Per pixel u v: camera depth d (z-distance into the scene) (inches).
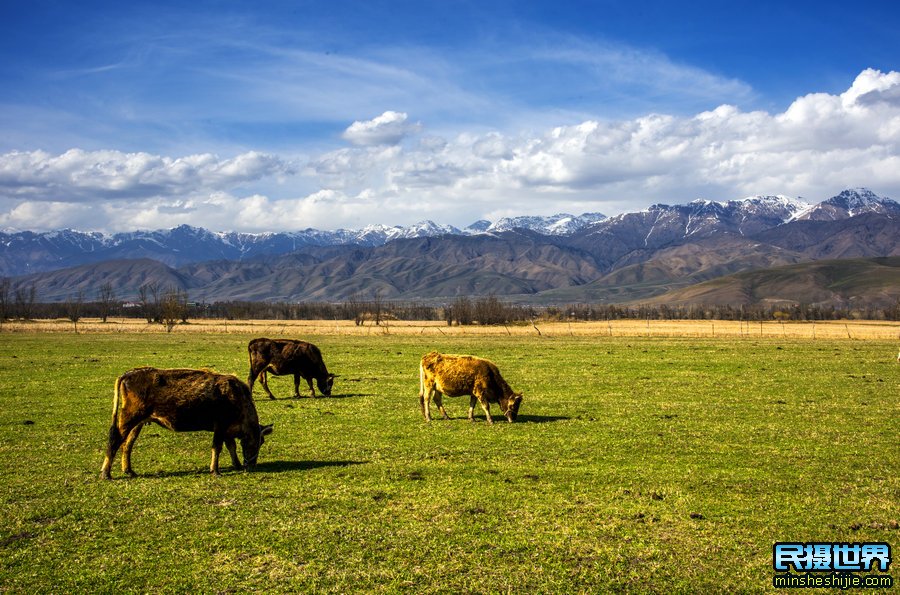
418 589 436.1
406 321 5969.5
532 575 456.1
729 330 3718.0
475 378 944.9
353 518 555.8
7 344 2506.2
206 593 430.9
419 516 561.0
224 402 677.3
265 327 4274.1
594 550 497.0
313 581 445.7
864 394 1222.9
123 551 492.4
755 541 516.7
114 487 639.1
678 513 573.0
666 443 825.5
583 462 733.9
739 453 776.3
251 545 502.6
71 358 1899.6
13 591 430.0
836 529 541.3
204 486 643.5
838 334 3235.7
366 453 776.9
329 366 1742.1
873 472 699.4
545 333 3395.7
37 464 728.3
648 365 1731.1
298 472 694.5
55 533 524.7
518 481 661.3
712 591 440.8
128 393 663.1
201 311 7249.0
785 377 1470.2
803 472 697.6
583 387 1320.1
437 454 770.8
